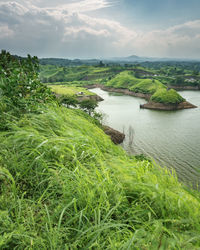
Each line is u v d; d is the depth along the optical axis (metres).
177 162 40.00
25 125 2.77
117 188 1.87
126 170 2.05
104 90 187.00
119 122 73.50
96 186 1.73
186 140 53.62
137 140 53.66
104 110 95.06
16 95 3.55
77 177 1.77
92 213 1.57
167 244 1.18
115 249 1.20
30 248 1.19
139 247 1.19
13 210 1.57
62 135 2.74
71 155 2.31
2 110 3.19
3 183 1.82
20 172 1.98
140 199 1.75
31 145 2.26
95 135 3.32
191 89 183.38
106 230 1.40
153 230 1.37
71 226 1.48
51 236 1.29
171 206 1.59
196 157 42.38
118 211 1.62
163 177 2.15
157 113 91.44
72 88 152.12
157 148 48.22
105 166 2.13
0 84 3.39
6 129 2.81
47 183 1.95
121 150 3.32
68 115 3.83
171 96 106.50
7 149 2.22
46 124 2.93
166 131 62.09
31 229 1.36
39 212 1.49
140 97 144.25
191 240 1.24
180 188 1.91
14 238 1.32
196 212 1.51
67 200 1.65
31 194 1.82
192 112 93.56
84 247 1.26
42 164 2.02
